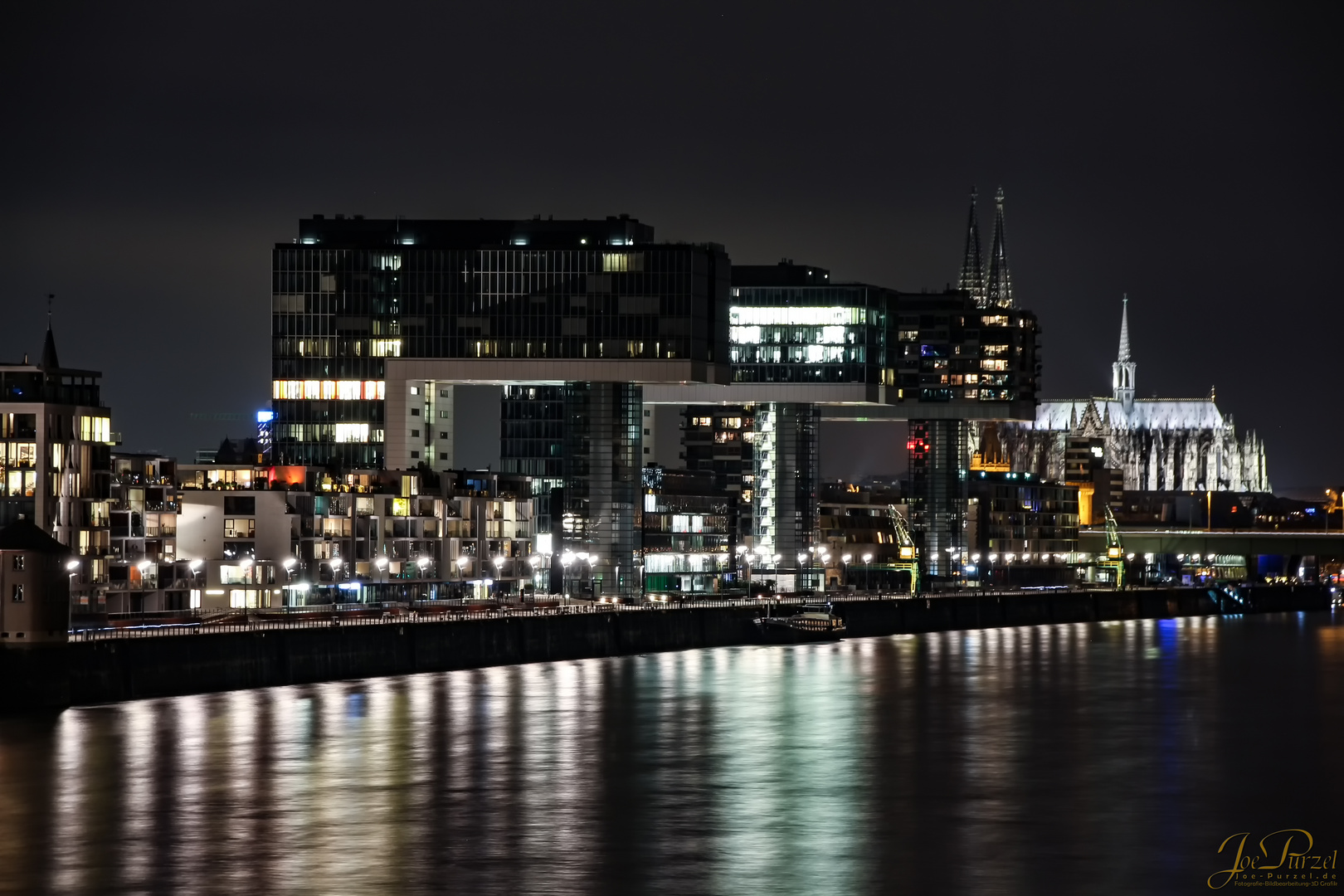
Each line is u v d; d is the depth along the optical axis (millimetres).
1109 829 170000
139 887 144750
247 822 167125
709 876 149375
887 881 148625
